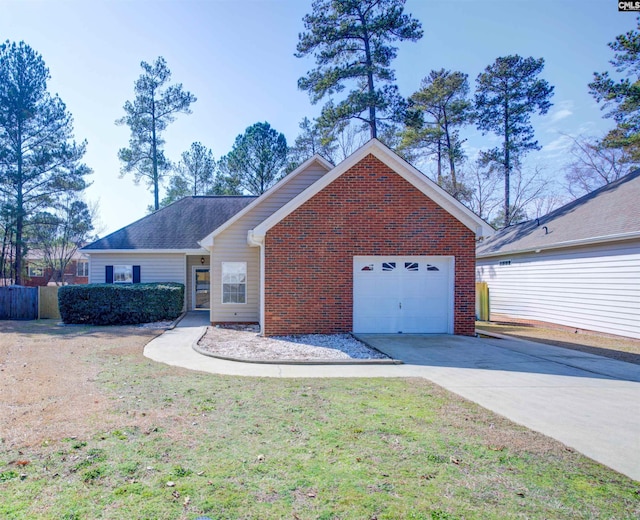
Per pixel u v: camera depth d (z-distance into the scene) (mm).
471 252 12125
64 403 5699
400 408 5609
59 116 27172
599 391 6539
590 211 15875
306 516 3051
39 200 27531
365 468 3828
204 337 12188
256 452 4148
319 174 15688
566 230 15797
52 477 3584
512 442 4477
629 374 7703
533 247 16828
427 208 12055
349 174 11945
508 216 32719
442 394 6312
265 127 35688
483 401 5969
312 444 4359
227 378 7305
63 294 15812
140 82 33281
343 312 11906
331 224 11875
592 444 4449
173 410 5434
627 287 12578
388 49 22750
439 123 31844
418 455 4125
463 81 30266
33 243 29781
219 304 15391
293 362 8555
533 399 6082
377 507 3182
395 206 12000
